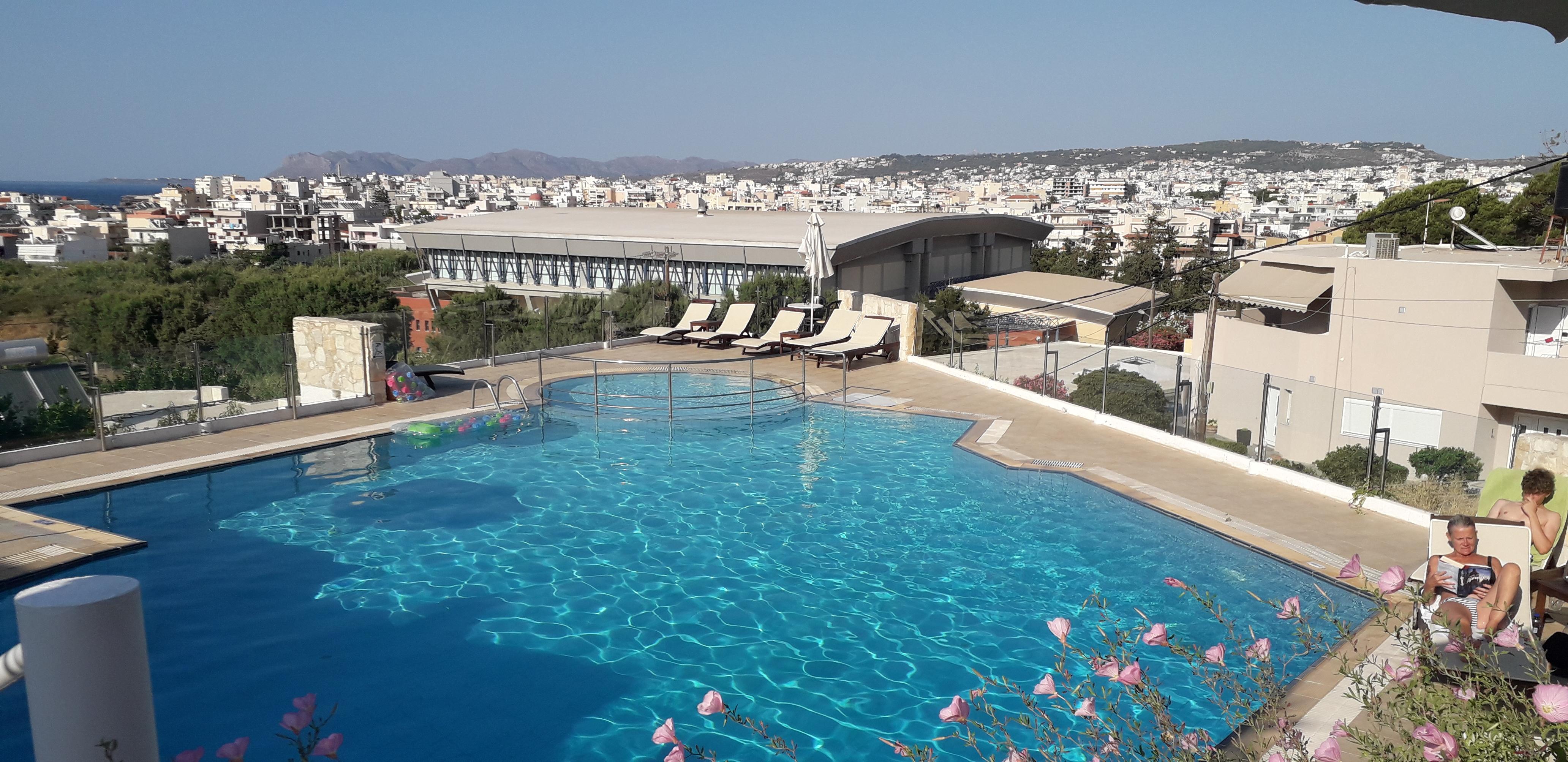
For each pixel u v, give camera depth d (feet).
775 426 49.90
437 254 268.62
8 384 39.86
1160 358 85.92
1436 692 10.11
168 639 24.76
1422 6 6.77
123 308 162.30
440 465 41.70
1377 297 76.02
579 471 41.06
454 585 28.68
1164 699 11.35
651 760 19.65
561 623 26.25
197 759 9.10
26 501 34.53
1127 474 39.88
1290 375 83.10
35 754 6.72
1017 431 47.85
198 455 41.04
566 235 241.76
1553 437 34.91
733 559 31.07
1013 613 27.04
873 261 237.04
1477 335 71.15
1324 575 28.71
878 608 27.37
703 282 227.61
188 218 593.01
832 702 22.12
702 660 24.18
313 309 162.09
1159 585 28.99
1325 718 19.20
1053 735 17.39
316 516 34.76
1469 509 34.42
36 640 6.42
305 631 25.40
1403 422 65.36
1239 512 34.73
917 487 39.17
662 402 55.47
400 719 21.17
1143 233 419.13
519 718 21.33
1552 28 7.02
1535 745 8.74
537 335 69.51
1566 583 20.53
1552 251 81.20
